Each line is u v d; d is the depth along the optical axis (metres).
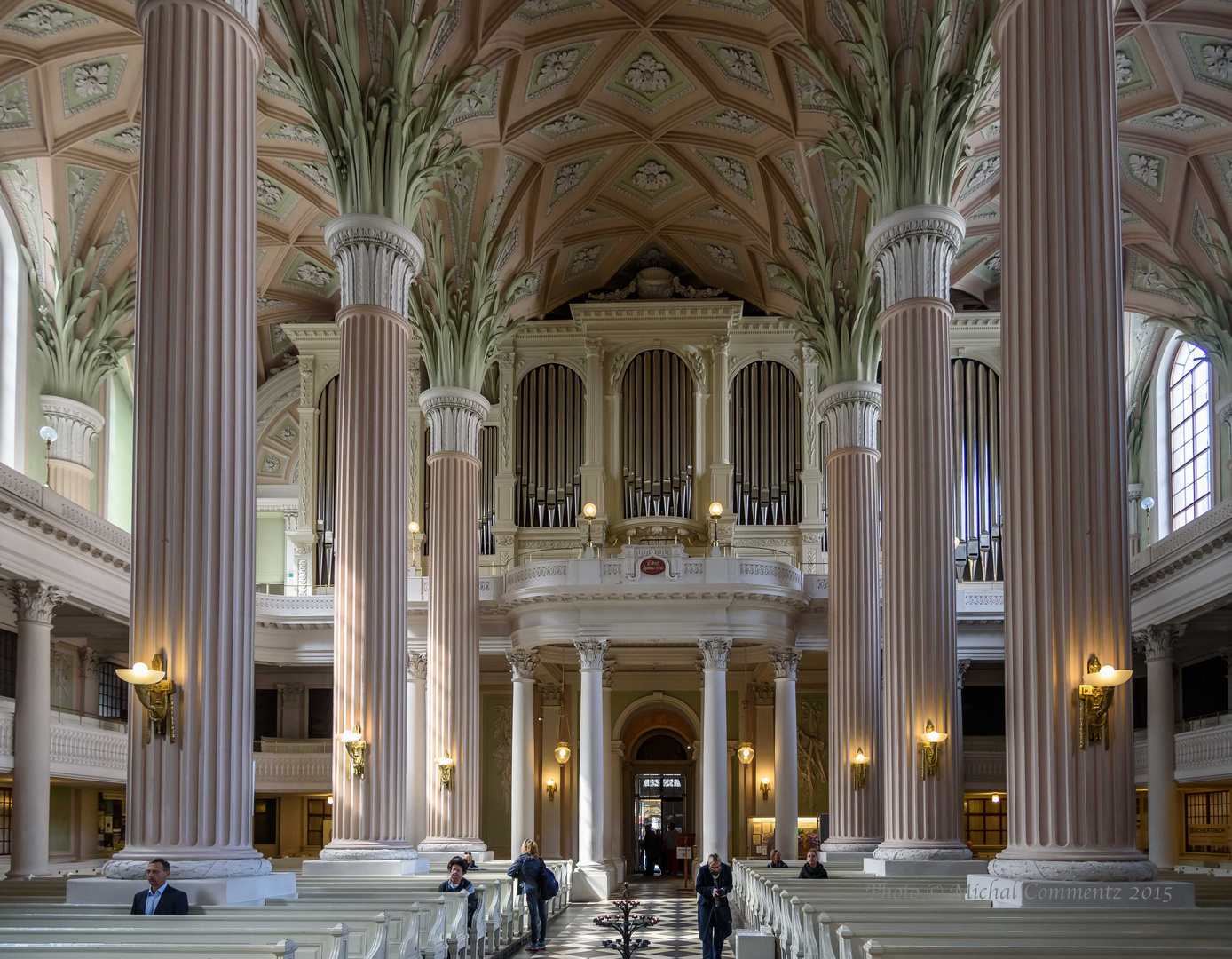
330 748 36.84
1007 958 7.59
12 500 23.09
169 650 12.09
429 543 32.06
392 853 20.45
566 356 36.19
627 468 35.47
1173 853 28.94
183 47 12.89
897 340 21.09
